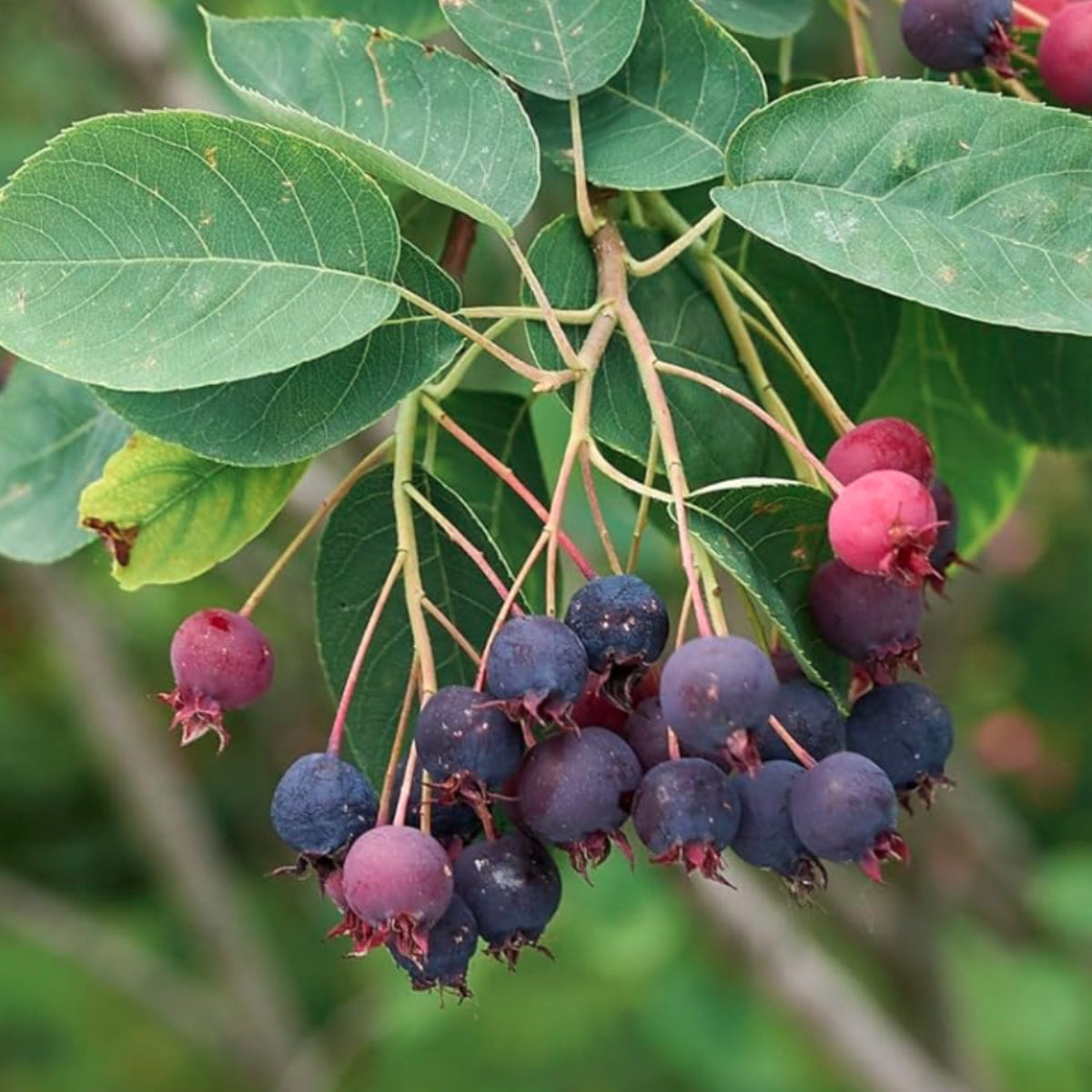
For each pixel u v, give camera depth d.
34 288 0.28
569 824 0.28
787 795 0.29
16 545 0.34
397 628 0.32
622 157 0.31
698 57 0.31
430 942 0.29
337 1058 0.78
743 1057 0.66
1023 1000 0.74
